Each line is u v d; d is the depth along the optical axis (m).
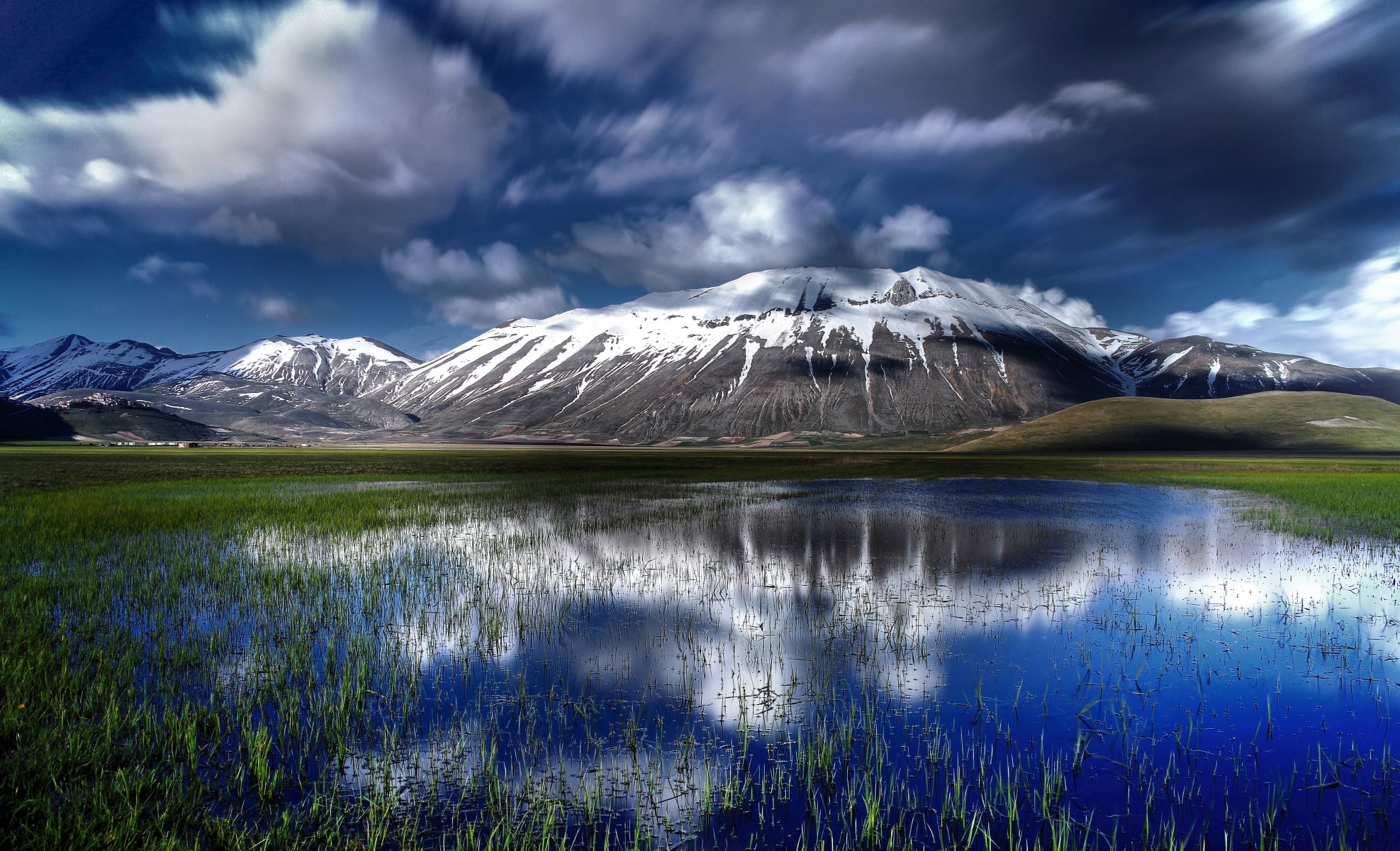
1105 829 8.84
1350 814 9.19
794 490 56.69
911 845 8.51
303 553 26.50
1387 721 12.09
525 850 8.41
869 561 25.73
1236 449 146.25
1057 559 26.22
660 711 12.36
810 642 16.22
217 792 9.57
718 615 18.45
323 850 8.33
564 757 10.73
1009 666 14.63
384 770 10.13
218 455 130.62
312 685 13.40
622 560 25.91
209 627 16.84
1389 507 41.59
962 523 36.25
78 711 11.57
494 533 32.12
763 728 11.74
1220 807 9.38
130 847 8.22
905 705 12.64
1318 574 23.70
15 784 9.41
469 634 16.75
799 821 9.09
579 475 75.62
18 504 38.75
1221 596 20.53
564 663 14.77
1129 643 16.17
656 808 9.36
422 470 83.75
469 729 11.65
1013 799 9.40
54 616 17.45
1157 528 34.38
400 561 25.31
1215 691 13.32
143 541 28.22
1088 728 11.73
